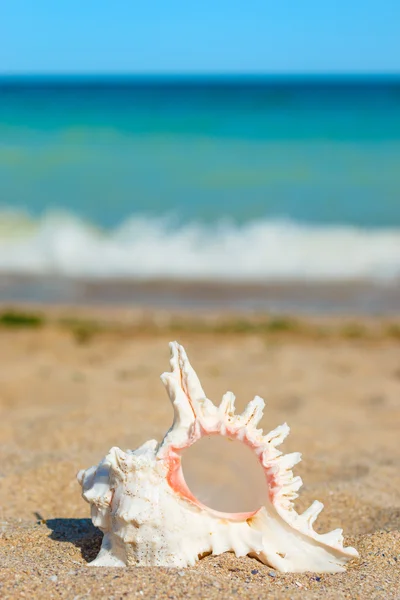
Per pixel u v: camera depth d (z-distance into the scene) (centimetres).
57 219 1445
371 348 813
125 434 464
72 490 377
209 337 856
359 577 261
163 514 249
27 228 1395
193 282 1162
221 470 270
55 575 249
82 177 1839
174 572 245
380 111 3009
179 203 1583
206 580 241
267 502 263
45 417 517
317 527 333
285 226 1415
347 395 623
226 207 1542
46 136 2428
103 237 1361
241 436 251
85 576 244
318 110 3089
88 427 479
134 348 790
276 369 710
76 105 3406
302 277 1188
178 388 257
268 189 1703
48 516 344
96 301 1056
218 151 2170
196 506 255
